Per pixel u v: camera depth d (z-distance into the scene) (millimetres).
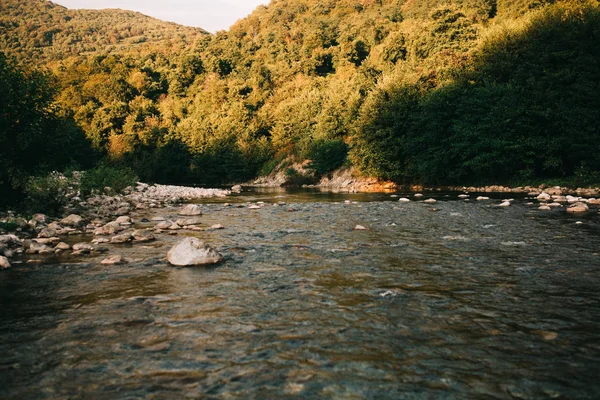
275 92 89062
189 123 81562
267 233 12750
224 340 4891
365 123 41500
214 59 117312
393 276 7668
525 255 9195
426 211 18188
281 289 6926
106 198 22031
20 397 3674
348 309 5934
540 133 31594
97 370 4180
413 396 3637
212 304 6199
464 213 17047
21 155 16312
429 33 57406
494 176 34469
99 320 5574
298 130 65750
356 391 3729
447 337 4926
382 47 79250
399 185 41094
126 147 74188
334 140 53688
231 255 9617
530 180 31969
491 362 4289
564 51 30484
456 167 35781
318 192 37000
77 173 26297
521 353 4488
